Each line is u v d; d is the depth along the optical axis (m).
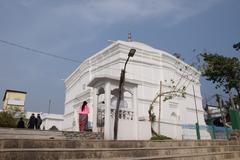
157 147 10.78
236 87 26.19
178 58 36.06
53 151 7.53
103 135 12.80
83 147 8.77
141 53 31.66
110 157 8.73
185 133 18.31
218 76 26.34
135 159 8.67
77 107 35.22
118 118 13.20
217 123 34.03
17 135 11.52
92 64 35.38
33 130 11.93
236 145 15.75
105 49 32.81
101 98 17.77
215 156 12.34
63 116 42.31
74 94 38.97
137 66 30.95
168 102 31.33
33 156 7.14
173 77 33.41
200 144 13.77
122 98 13.69
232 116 21.62
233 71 25.89
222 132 19.45
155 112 29.94
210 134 19.09
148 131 14.41
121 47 30.83
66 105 41.12
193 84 37.16
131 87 14.05
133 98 14.01
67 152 7.79
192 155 10.95
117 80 13.48
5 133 11.31
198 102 36.97
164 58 32.97
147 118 15.30
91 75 34.97
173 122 17.88
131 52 14.37
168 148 10.96
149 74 31.44
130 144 10.21
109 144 9.50
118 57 30.64
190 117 34.31
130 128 13.48
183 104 33.50
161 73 32.25
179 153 11.44
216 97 34.75
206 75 26.89
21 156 6.94
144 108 29.48
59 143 8.27
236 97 28.17
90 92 31.89
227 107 33.12
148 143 10.96
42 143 7.94
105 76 13.08
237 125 21.00
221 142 15.38
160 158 9.48
